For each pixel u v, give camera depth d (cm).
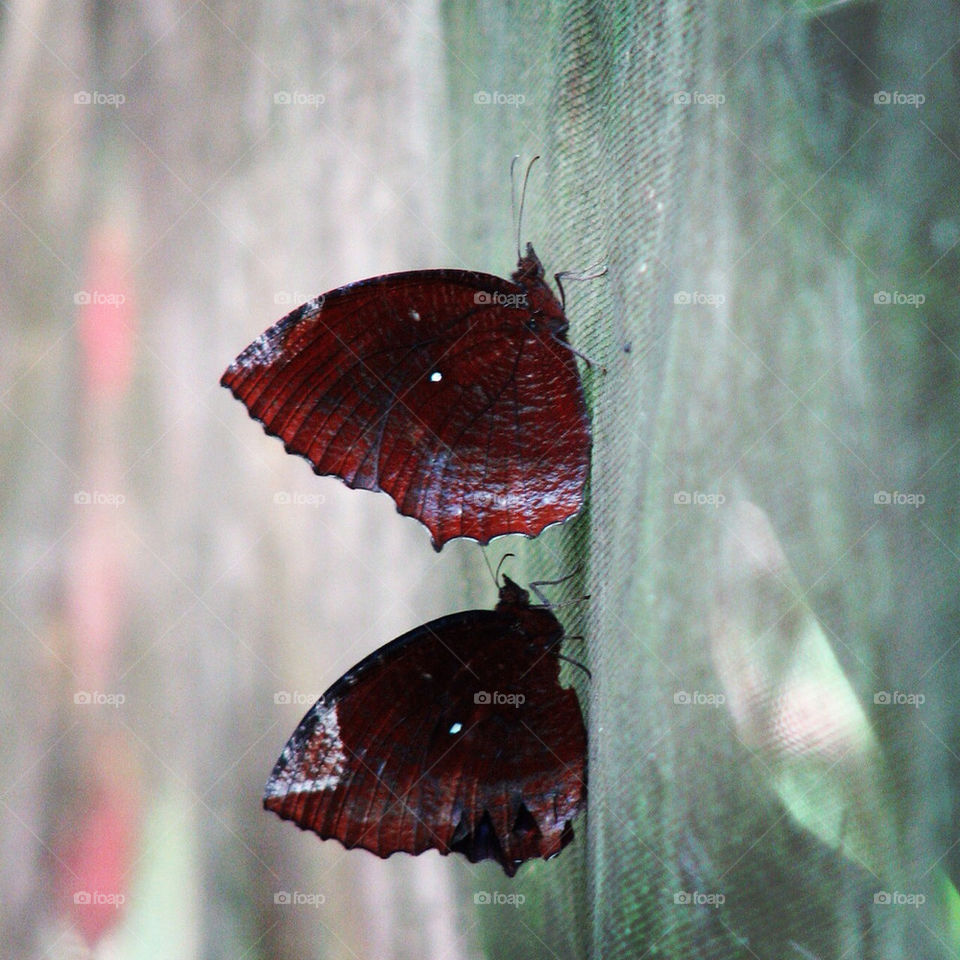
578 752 49
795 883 52
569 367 48
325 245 59
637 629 52
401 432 48
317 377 48
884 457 53
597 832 51
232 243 62
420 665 49
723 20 53
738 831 52
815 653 53
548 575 51
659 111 52
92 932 61
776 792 52
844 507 53
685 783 52
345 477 48
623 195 51
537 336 48
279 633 61
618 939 52
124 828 63
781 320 53
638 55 51
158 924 61
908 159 54
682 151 52
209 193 63
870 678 53
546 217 52
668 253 52
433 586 59
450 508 49
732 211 53
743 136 53
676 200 52
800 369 53
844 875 52
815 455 53
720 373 53
